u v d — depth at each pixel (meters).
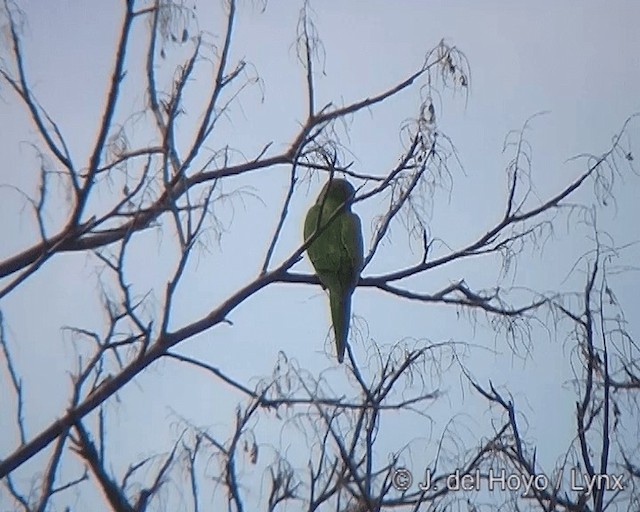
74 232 11.38
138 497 10.56
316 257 13.05
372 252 12.24
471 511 10.52
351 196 12.20
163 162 11.60
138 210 11.43
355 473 10.34
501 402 10.80
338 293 12.82
